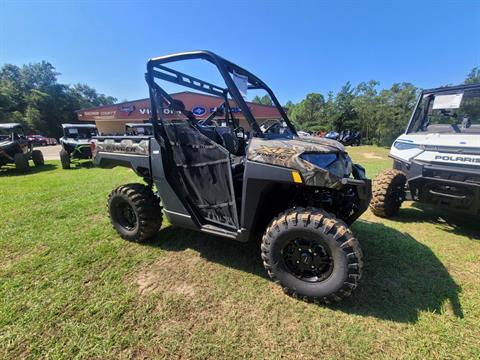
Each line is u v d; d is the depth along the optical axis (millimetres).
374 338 1394
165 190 2232
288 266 1743
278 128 2520
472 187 2385
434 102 3162
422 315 1554
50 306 1613
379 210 3152
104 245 2455
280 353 1307
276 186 1831
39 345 1336
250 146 1791
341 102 31016
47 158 11461
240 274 1993
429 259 2205
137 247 2428
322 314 1570
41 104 41875
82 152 8391
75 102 50250
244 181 1780
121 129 22078
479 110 2857
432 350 1319
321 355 1297
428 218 3189
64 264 2115
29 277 1929
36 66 54094
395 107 22109
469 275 1973
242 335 1414
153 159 2248
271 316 1556
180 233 2732
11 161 7113
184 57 1961
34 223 3008
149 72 2074
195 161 2113
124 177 6176
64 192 4535
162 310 1599
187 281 1902
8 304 1627
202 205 2172
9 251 2336
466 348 1330
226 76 1887
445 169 2533
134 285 1849
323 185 1565
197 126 2359
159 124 2223
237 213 1992
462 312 1578
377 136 22625
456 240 2574
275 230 1704
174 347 1335
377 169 6609
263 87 2586
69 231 2783
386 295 1739
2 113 35938
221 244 2484
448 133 2875
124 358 1272
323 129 30203
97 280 1905
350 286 1541
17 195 4309
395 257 2236
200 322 1506
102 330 1437
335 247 1545
